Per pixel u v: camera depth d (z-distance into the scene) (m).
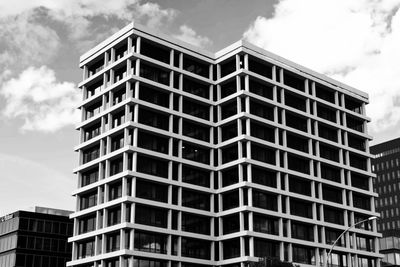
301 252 99.62
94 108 103.25
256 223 95.25
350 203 111.12
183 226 94.25
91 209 93.38
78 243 96.31
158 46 100.81
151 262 88.38
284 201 100.44
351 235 109.56
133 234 86.44
